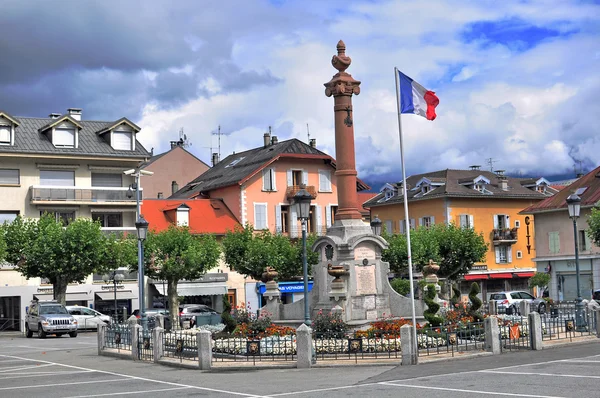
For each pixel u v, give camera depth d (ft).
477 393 46.24
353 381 55.67
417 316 86.84
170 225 177.47
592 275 191.72
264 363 68.59
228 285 199.93
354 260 86.89
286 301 193.98
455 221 238.07
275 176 214.28
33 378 69.41
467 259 204.54
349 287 86.12
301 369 65.46
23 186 179.73
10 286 176.55
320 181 220.23
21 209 178.81
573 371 55.67
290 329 82.02
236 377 62.28
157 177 252.62
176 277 168.35
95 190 185.26
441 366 62.69
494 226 245.24
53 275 161.17
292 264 182.19
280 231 210.38
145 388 57.67
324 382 55.88
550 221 202.69
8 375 73.46
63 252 156.97
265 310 96.58
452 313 83.25
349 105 89.97
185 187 245.45
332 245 88.02
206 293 195.62
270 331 80.07
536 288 248.73
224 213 211.61
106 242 163.22
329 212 219.41
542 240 204.74
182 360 75.00
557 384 49.03
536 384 49.37
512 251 247.29
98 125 198.70
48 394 56.65
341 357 69.82
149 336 83.46
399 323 77.77
